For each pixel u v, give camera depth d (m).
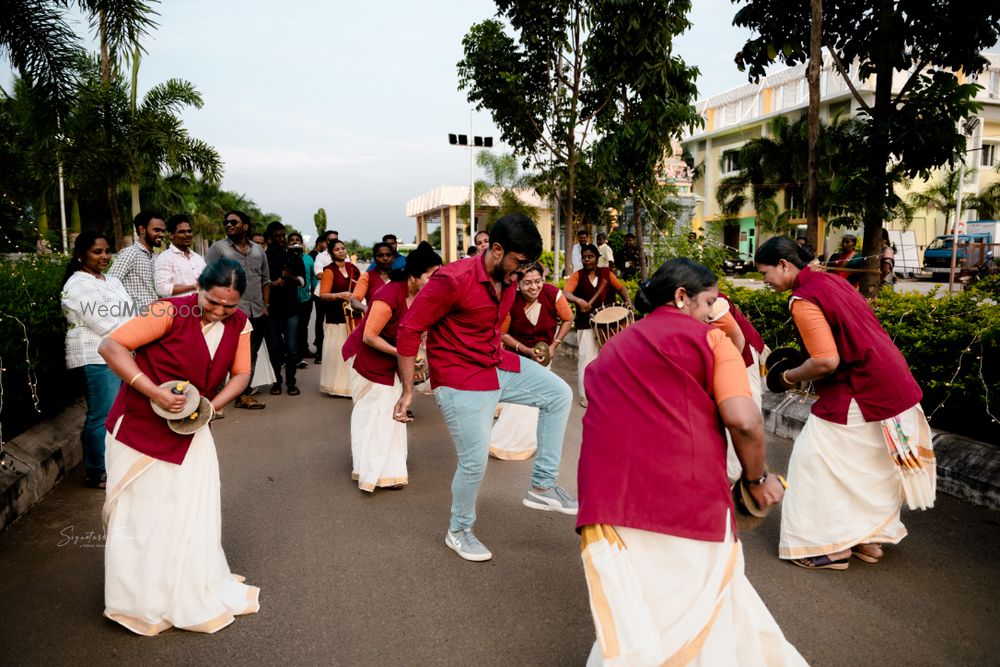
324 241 12.35
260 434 6.42
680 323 2.36
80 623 3.11
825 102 31.86
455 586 3.48
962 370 4.80
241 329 3.23
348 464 5.52
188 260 6.59
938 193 32.44
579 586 3.49
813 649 2.90
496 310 3.73
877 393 3.49
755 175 33.12
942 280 27.58
